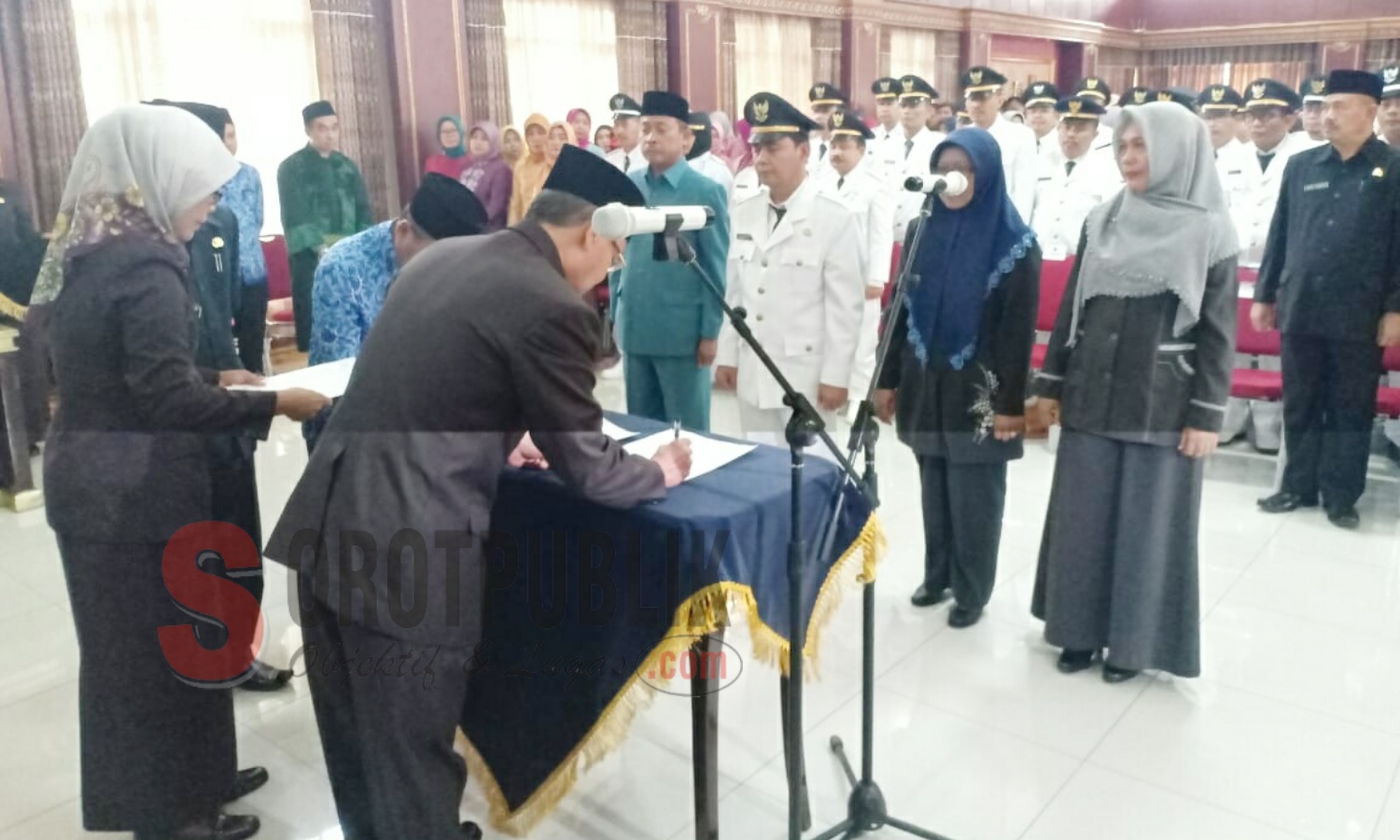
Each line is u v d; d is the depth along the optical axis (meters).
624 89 3.52
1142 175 1.89
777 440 1.96
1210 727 2.01
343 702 1.44
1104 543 2.14
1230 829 1.72
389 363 1.29
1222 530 2.55
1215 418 1.97
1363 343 2.05
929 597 2.39
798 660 1.42
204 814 1.66
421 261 1.36
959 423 2.05
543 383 1.25
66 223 1.39
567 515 1.39
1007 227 1.90
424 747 1.37
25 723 1.99
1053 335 2.15
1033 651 2.27
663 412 2.21
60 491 1.46
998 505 2.19
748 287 2.09
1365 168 1.91
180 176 1.37
